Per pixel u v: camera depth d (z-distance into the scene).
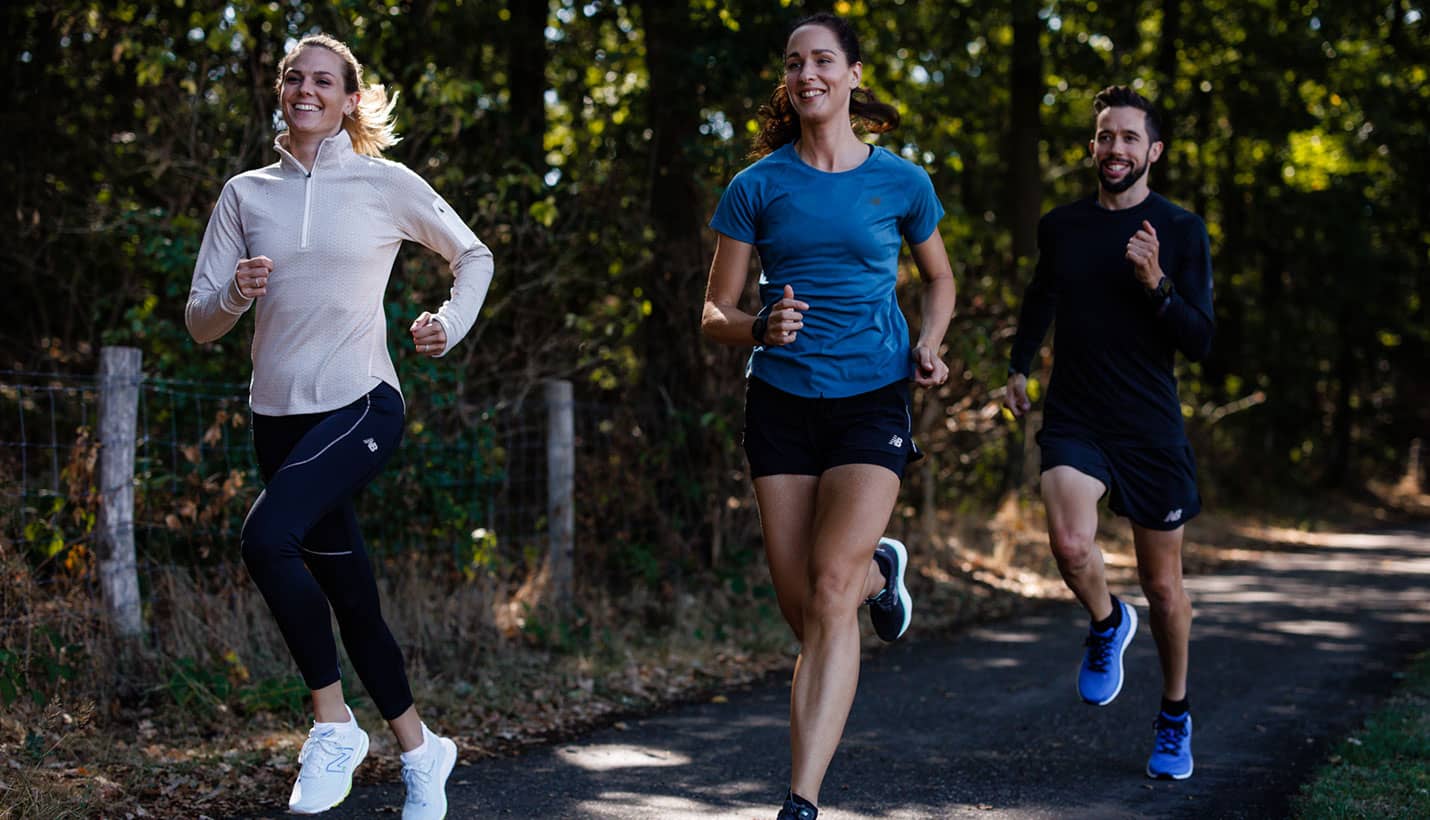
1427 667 6.29
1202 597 9.66
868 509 3.04
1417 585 10.81
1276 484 22.31
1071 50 13.89
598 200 8.45
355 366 3.09
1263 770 4.39
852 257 3.15
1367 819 3.66
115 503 5.15
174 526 5.57
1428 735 4.71
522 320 7.84
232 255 3.17
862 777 4.30
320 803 2.95
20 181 8.29
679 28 8.91
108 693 4.90
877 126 3.54
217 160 7.33
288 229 3.07
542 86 9.80
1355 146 22.02
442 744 3.25
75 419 7.17
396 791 4.07
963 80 11.75
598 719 5.37
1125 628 4.26
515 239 8.00
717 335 3.21
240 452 6.11
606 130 9.34
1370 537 18.05
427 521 6.58
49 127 8.49
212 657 5.34
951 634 7.83
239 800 3.94
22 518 5.05
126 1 7.86
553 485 7.06
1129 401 4.13
